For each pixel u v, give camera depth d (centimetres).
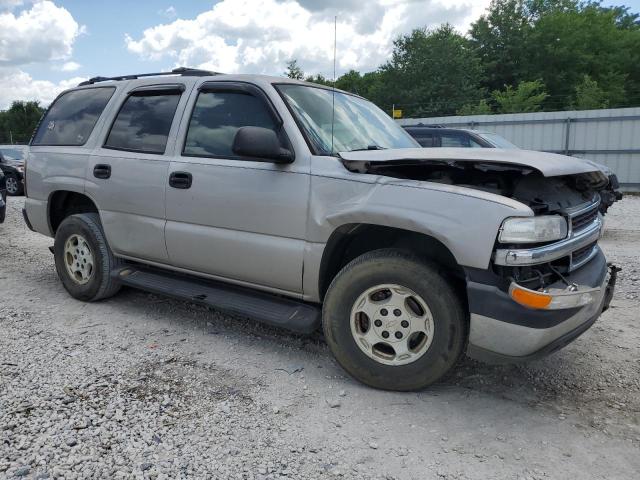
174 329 438
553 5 5541
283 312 368
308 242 349
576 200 341
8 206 1265
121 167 446
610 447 279
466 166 305
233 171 378
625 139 1773
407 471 259
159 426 292
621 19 6297
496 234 285
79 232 487
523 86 3781
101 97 496
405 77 4691
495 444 282
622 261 678
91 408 308
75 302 504
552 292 284
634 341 420
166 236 420
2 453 264
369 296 332
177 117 423
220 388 338
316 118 379
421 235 325
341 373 362
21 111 7544
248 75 395
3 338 410
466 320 314
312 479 252
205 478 251
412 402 323
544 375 362
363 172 334
